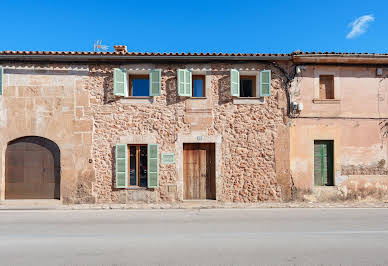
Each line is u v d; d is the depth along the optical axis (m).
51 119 9.73
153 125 9.93
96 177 9.70
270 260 4.26
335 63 10.25
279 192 9.98
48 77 9.77
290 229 6.08
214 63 10.13
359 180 10.11
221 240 5.27
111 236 5.55
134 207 8.94
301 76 10.27
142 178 10.01
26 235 5.66
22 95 9.70
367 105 10.31
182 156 9.97
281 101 10.20
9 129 9.64
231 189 9.93
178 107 10.02
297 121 10.17
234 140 10.05
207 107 10.05
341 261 4.23
